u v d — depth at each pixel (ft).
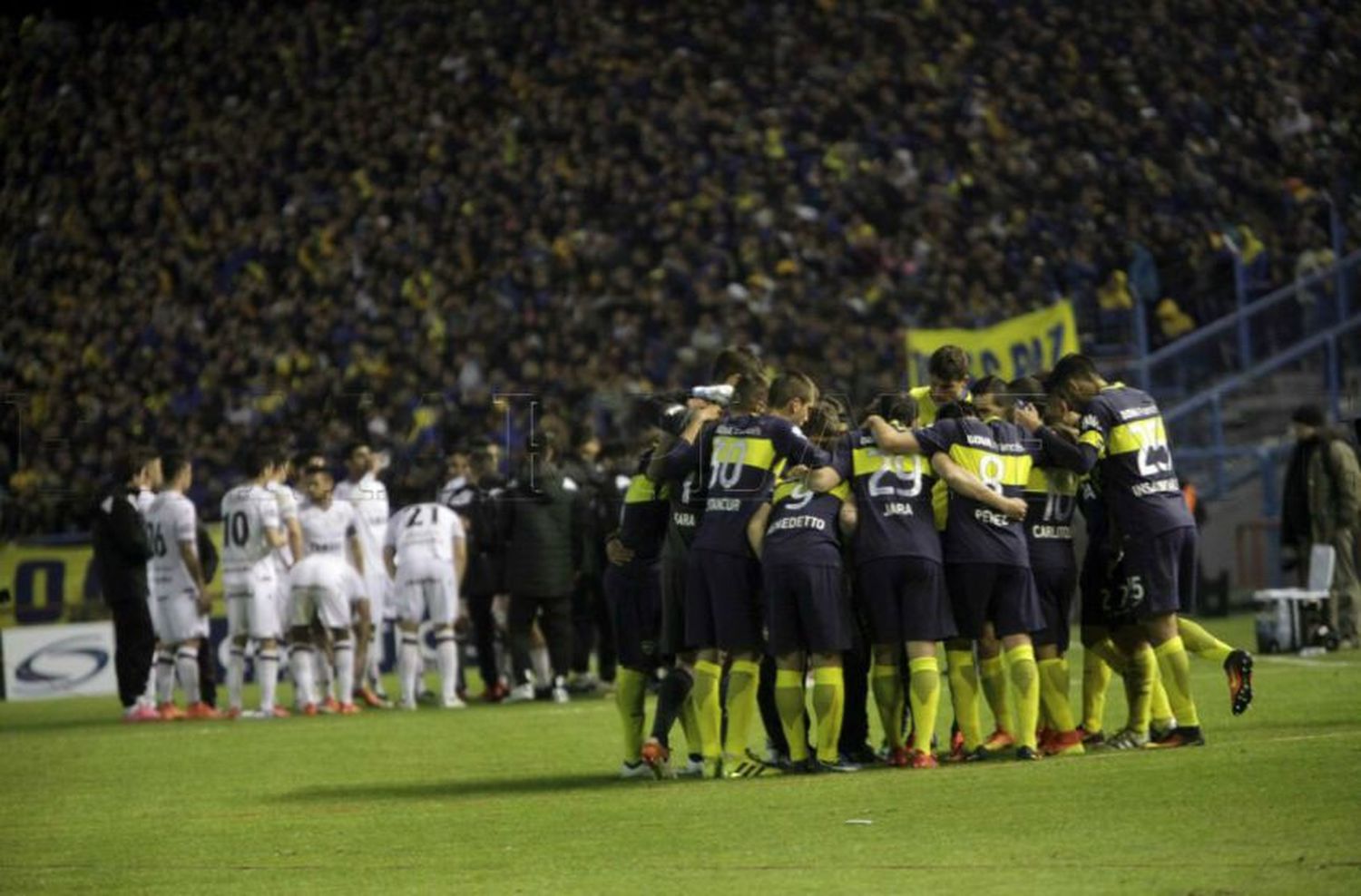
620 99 418.10
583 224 387.14
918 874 72.95
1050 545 112.47
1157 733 115.65
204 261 418.10
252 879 79.92
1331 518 192.75
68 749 148.56
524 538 178.91
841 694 108.68
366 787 114.52
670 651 113.39
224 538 179.93
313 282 397.80
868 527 108.58
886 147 390.01
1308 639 189.57
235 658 180.24
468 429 269.44
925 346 235.20
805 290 347.97
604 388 319.27
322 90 442.09
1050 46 406.00
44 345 402.52
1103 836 79.36
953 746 114.73
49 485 275.80
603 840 86.38
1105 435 110.52
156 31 457.68
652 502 113.09
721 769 110.52
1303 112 392.27
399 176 421.18
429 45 443.73
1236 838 77.10
